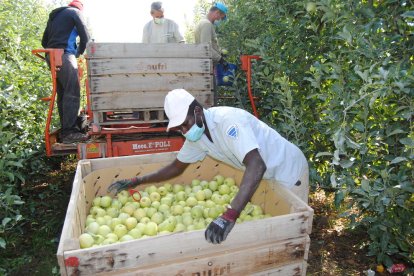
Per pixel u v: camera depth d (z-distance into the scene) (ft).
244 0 22.38
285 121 16.20
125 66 14.25
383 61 10.07
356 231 14.90
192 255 6.94
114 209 10.28
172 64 14.65
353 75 11.12
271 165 9.71
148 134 16.56
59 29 17.57
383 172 10.22
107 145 15.24
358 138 12.08
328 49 14.64
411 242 12.09
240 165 9.53
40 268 13.10
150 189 11.60
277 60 16.49
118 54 14.14
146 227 9.00
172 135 16.57
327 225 15.52
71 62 17.06
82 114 20.48
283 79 14.11
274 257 7.60
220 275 7.24
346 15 11.06
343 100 10.81
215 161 12.77
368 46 10.53
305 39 15.51
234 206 7.08
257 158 7.73
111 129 15.07
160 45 14.46
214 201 11.00
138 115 16.02
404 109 10.52
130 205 10.36
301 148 15.17
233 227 7.11
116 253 6.41
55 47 17.47
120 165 11.46
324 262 12.96
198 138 8.64
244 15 21.49
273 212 9.50
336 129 11.35
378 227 11.87
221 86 21.58
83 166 10.80
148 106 14.73
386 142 11.03
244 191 7.27
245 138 7.88
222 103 21.93
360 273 12.28
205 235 6.84
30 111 19.74
